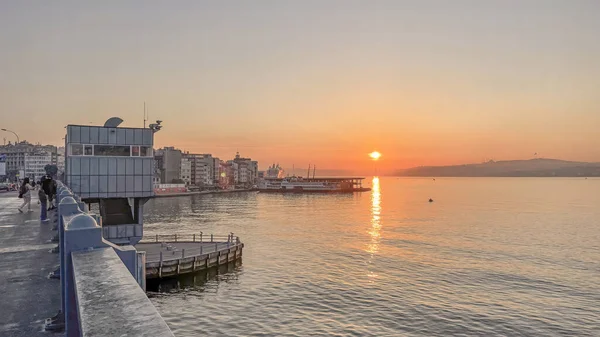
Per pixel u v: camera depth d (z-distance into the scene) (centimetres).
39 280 775
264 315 3719
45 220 1667
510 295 4431
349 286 4694
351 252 6762
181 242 5931
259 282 4806
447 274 5312
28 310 614
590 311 3934
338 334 3297
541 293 4519
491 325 3547
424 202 19150
